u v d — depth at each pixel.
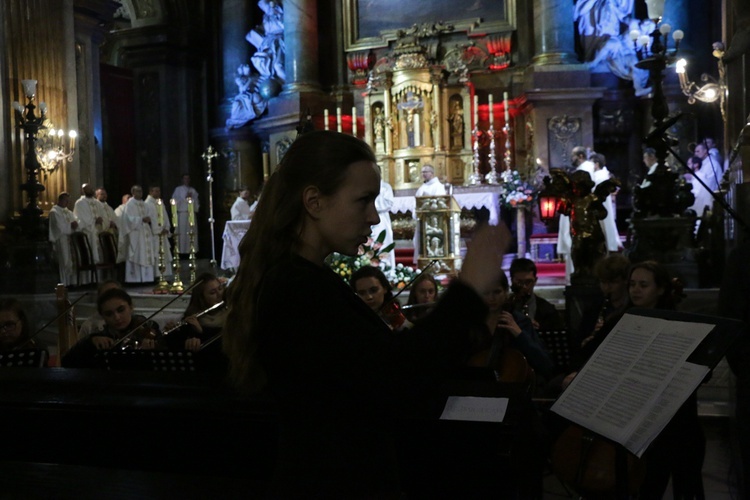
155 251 14.36
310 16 16.75
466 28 16.30
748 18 7.23
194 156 18.39
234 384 1.49
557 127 14.95
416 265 11.06
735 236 6.37
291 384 1.33
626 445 1.90
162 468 2.49
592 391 2.13
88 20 14.73
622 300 4.44
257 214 1.47
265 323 1.34
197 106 18.52
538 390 4.02
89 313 10.72
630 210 15.02
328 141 1.44
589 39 15.22
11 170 11.70
